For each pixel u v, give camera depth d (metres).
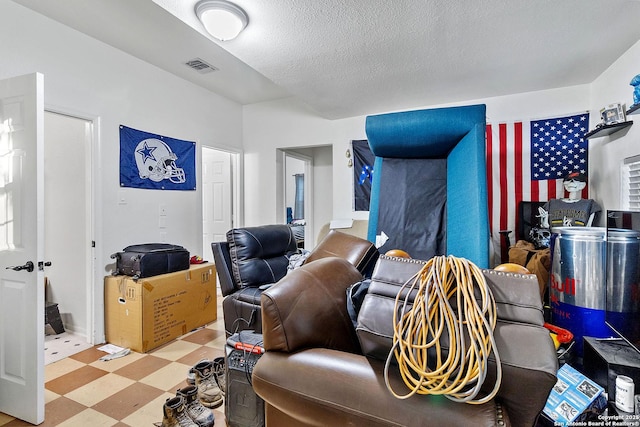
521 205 3.39
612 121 2.54
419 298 0.84
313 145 4.57
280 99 4.72
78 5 2.43
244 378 1.61
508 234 3.45
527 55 2.57
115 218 3.09
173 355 2.66
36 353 1.81
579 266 1.63
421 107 3.86
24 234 1.86
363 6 1.93
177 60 3.39
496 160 3.54
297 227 6.52
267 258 2.84
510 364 0.73
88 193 2.93
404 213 2.09
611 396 1.25
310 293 1.21
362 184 4.26
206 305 3.40
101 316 2.91
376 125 1.91
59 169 3.14
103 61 2.99
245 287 2.60
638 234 1.23
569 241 1.68
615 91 2.69
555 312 1.78
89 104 2.88
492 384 0.75
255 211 4.91
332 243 2.15
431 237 2.01
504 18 2.06
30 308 1.83
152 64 3.48
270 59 2.61
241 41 2.33
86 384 2.20
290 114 4.67
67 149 3.09
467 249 1.62
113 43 3.02
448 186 1.95
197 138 4.10
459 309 0.78
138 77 3.33
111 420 1.82
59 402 1.99
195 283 3.25
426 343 0.78
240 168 4.91
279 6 1.93
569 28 2.18
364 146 4.25
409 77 2.99
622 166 2.55
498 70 2.86
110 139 3.05
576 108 3.24
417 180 2.10
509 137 3.49
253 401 1.59
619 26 2.16
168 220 3.66
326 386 0.94
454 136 1.79
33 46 2.49
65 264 3.14
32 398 1.81
